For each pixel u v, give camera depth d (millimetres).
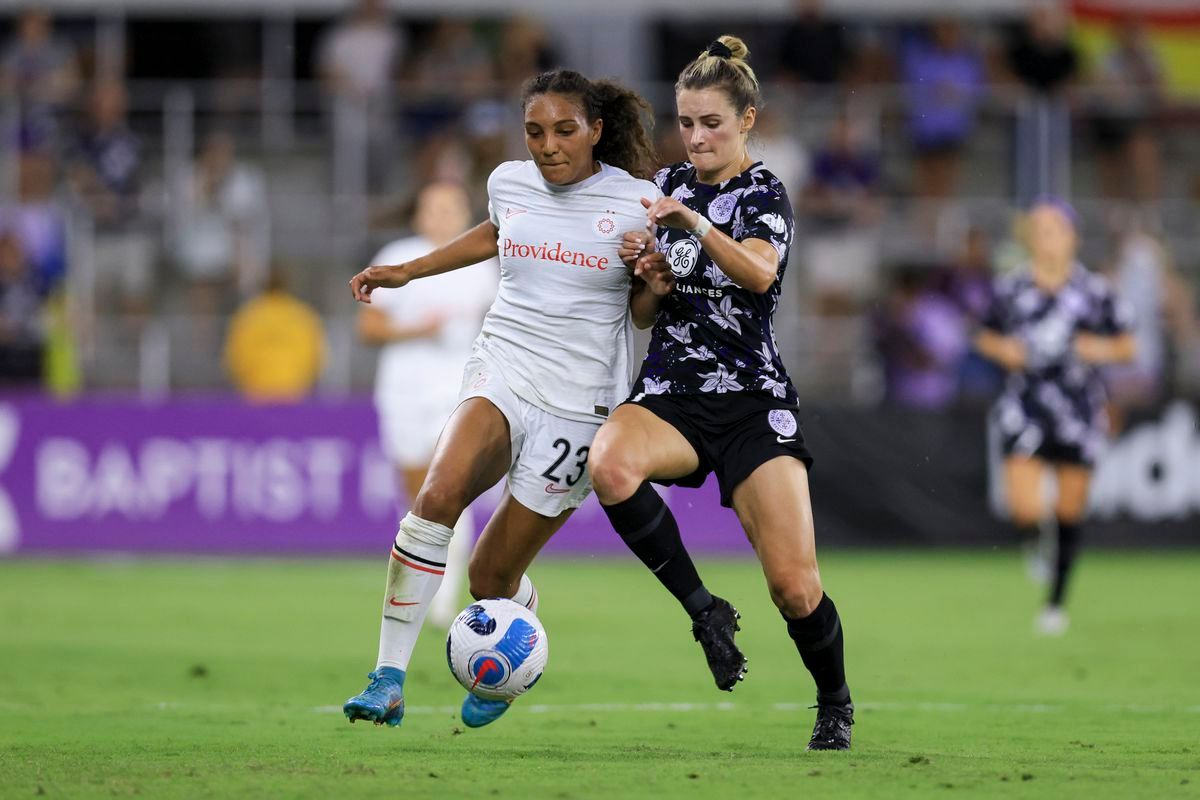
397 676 19688
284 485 54094
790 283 59750
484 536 20922
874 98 62500
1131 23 67125
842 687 20109
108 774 17719
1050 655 33562
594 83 20422
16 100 60188
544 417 20312
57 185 59594
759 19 66688
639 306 20500
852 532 56562
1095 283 41094
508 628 20062
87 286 58156
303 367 56781
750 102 19781
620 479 18984
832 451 56500
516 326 20422
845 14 66062
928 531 56625
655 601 44031
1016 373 41031
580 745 20703
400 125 61281
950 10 66438
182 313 59094
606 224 20156
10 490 53781
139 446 53938
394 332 36656
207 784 16984
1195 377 59875
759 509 19203
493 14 65500
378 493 54094
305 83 64688
